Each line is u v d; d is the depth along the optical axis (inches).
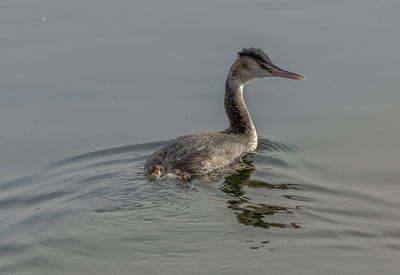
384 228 419.5
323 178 503.5
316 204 455.2
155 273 370.9
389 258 383.2
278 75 573.6
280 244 399.5
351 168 520.1
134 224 426.9
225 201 458.6
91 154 566.6
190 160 505.4
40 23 816.3
